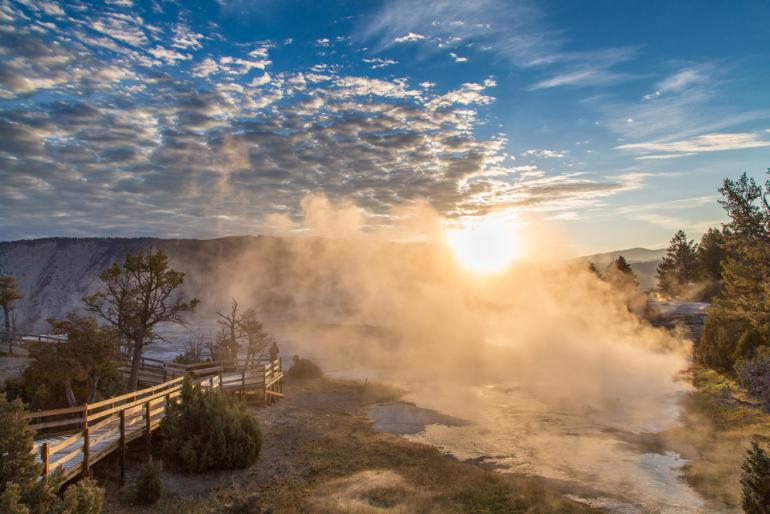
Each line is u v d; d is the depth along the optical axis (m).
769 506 9.64
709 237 58.91
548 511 12.58
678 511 12.59
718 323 28.58
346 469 16.41
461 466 16.53
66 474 10.94
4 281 43.84
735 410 19.78
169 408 16.34
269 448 18.70
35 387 19.11
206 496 13.80
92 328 18.28
